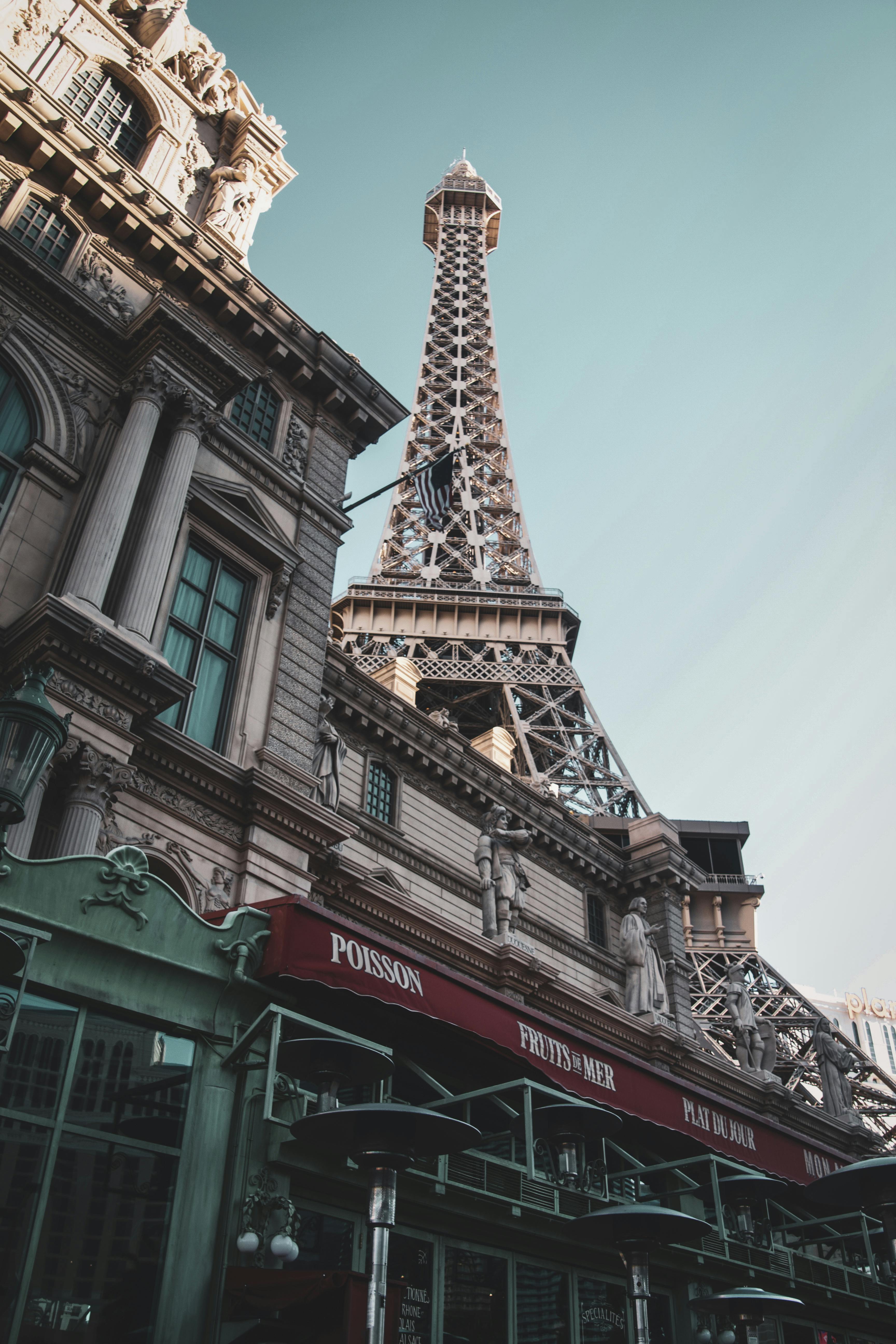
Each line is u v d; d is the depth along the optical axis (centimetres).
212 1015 1490
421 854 3412
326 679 3306
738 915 8625
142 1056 1400
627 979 4031
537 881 3941
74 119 2786
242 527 2708
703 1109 2114
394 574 8988
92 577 2198
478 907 3572
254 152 3447
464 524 9525
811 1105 5297
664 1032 3759
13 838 1823
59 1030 1328
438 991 1655
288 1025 1595
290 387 3167
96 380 2570
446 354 12131
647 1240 1717
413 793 3572
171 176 3144
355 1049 1487
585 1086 1838
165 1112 1391
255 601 2720
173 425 2597
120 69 3158
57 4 3053
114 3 3275
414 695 4525
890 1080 8294
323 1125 1358
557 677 7225
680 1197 2427
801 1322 2544
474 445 10681
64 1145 1277
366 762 3425
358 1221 1594
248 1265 1391
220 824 2347
